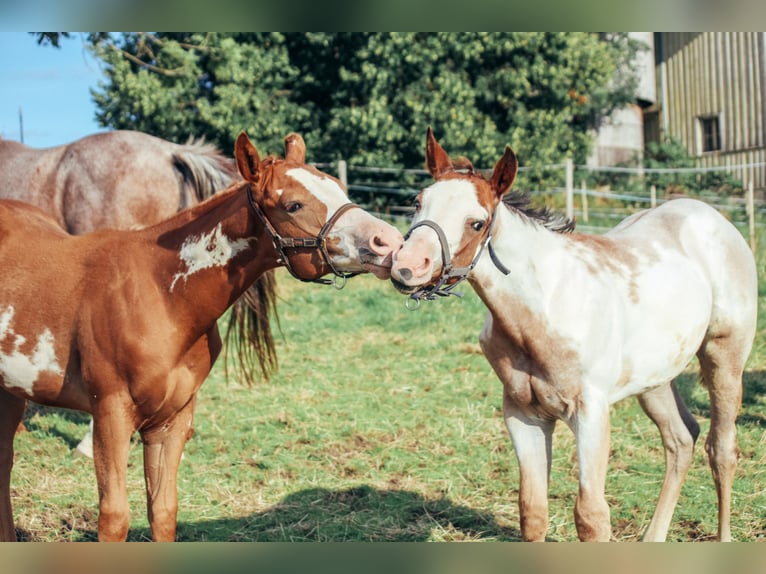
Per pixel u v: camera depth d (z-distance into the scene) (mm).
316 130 15578
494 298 3045
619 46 18000
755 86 17172
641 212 3994
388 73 14344
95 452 2977
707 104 18359
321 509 4074
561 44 14969
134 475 4566
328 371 6625
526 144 15188
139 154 5141
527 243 3049
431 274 2762
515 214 3084
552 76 15273
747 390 5703
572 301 3020
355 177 15469
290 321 8414
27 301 3123
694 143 18781
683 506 4000
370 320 8281
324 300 9344
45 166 5297
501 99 15336
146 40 11695
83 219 5160
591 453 2959
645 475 4398
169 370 2982
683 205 3865
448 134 14289
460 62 15070
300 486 4379
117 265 3055
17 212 3436
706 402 5535
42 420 5535
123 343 2908
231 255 2959
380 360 6918
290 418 5426
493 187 2979
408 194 15195
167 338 2961
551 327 2992
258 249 2959
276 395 5977
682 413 3756
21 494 4262
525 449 3152
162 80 13977
